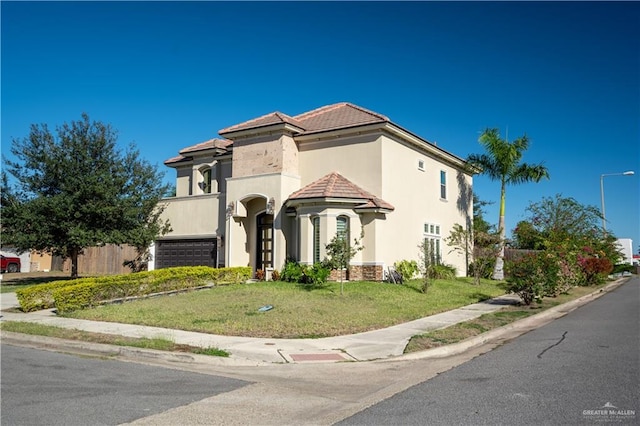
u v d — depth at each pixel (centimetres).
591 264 2689
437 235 2697
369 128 2211
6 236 2305
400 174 2359
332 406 674
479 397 694
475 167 2934
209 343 1080
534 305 1816
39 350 1066
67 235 2298
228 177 2616
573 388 728
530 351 1029
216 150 2662
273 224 2255
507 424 580
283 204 2245
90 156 2427
